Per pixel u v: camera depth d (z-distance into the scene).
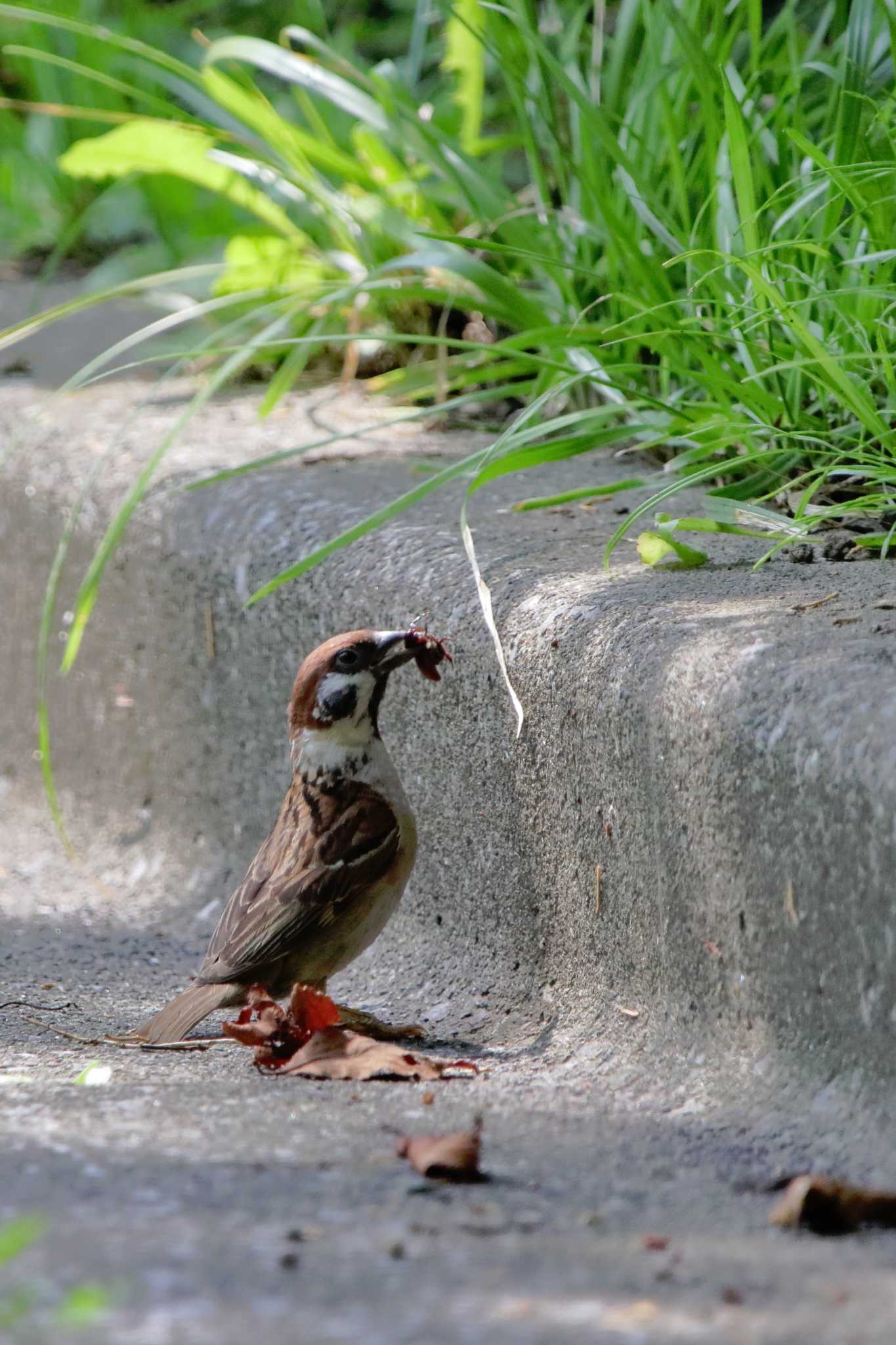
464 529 8.07
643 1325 4.10
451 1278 4.42
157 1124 6.03
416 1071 6.89
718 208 10.06
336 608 9.48
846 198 9.32
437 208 12.88
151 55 12.30
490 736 8.38
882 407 9.36
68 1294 4.22
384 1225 4.86
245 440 11.98
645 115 11.44
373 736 8.34
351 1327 4.03
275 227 14.03
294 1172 5.41
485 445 11.60
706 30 11.91
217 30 21.75
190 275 12.09
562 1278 4.45
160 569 11.04
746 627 7.16
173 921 10.52
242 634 10.34
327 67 13.59
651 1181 5.51
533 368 11.52
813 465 9.46
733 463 8.52
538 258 10.08
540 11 14.45
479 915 8.64
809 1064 6.22
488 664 8.32
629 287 10.59
